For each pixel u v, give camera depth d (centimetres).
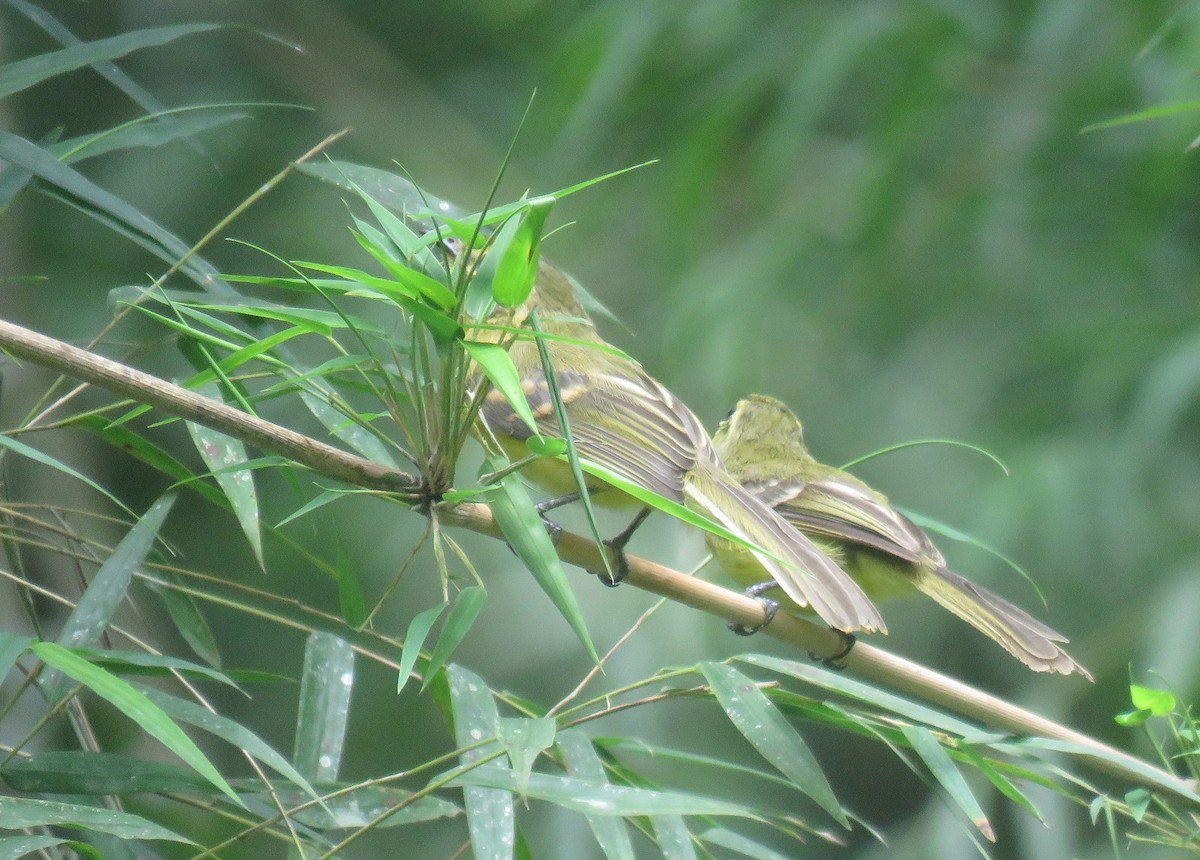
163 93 1327
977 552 1141
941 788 616
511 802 524
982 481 1206
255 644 1197
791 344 1291
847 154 1326
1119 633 1158
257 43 1429
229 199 1281
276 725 1189
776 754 562
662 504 538
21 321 1048
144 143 642
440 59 1503
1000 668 1278
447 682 593
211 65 1367
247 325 634
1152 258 1278
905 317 1306
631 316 1342
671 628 1125
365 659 1246
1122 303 1266
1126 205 1266
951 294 1304
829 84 1170
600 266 1369
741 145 1347
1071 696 1192
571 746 566
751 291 1225
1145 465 1211
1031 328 1274
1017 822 1001
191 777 537
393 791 576
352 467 534
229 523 1211
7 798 485
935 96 1225
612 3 1208
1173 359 1132
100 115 1280
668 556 1085
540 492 771
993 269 1303
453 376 529
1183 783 618
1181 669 1073
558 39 1389
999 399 1266
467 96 1474
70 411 1043
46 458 517
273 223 1286
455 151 1435
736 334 1212
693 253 1300
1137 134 1256
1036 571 1252
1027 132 1267
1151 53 1212
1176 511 1210
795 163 1343
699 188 1238
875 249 1251
